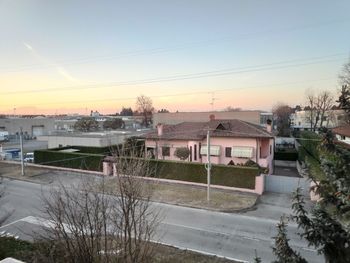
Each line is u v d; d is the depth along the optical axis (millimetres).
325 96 63281
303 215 4246
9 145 55938
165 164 25297
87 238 6059
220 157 29188
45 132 75625
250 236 14242
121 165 6836
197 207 18734
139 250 6102
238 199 20422
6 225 15148
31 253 7363
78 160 29422
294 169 35062
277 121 73500
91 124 71625
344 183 3721
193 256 11797
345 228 3580
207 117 48344
